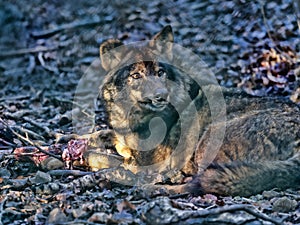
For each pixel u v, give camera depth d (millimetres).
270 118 10438
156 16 23297
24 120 14148
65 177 10172
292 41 17453
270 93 15352
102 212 8484
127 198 9242
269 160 10109
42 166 10602
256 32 19125
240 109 11023
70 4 25500
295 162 9750
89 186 9750
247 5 20797
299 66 15258
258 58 16906
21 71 20578
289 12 19328
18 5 25734
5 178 10078
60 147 11141
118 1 24516
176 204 8375
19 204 9086
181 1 23500
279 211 8930
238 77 16625
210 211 7812
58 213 8414
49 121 14477
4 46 23531
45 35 23906
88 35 22969
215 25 20844
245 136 10367
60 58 21328
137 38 22156
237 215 7973
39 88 18766
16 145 11414
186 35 20953
